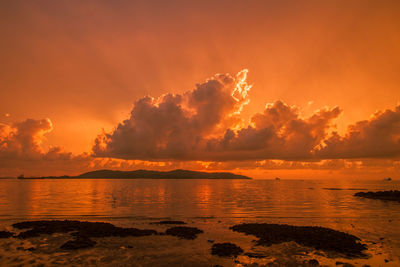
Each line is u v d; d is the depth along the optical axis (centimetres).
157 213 3928
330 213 4009
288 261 1681
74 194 8038
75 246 1947
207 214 3866
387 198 6975
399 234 2473
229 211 4212
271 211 4234
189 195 8012
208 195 8094
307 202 5894
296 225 2995
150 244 2072
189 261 1673
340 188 13988
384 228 2788
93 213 3869
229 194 8638
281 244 2075
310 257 1761
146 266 1579
